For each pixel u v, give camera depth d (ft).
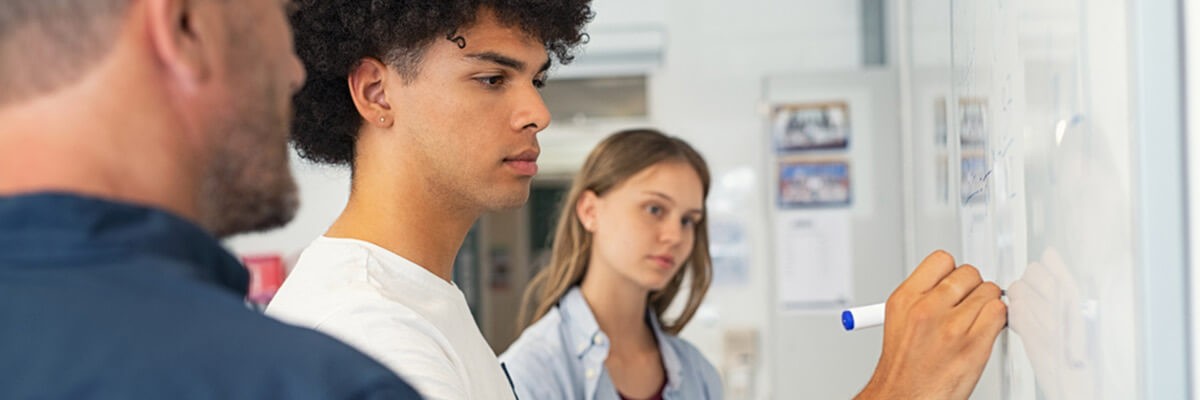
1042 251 2.50
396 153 3.19
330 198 13.35
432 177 3.18
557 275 6.17
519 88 3.21
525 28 3.17
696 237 6.61
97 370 1.45
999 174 3.07
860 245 10.75
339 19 3.17
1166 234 1.65
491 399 3.24
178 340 1.50
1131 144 1.67
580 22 3.70
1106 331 1.92
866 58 13.29
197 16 1.69
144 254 1.59
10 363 1.47
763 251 13.47
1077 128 2.06
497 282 14.32
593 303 6.07
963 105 3.82
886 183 10.55
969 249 3.79
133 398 1.44
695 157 6.27
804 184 10.87
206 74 1.70
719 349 13.43
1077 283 2.15
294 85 1.98
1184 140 1.63
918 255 6.00
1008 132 2.88
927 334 2.98
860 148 10.78
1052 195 2.35
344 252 3.12
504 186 3.21
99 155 1.60
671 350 6.41
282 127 1.89
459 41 3.10
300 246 13.37
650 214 5.95
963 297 3.05
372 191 3.22
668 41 13.70
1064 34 2.14
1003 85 2.93
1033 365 2.72
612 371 6.07
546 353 5.84
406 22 3.07
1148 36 1.64
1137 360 1.70
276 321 1.64
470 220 3.32
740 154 13.57
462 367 3.07
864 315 3.24
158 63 1.65
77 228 1.55
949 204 4.38
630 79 13.83
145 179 1.64
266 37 1.83
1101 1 1.84
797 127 10.96
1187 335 1.65
